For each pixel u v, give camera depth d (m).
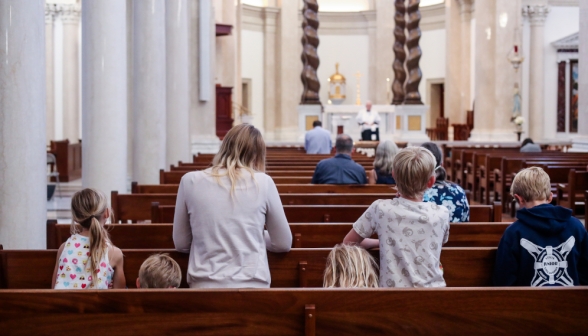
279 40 30.86
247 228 3.87
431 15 31.64
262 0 31.12
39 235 6.00
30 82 5.88
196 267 3.85
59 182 15.90
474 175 14.91
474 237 5.43
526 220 4.23
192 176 3.97
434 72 31.70
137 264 4.56
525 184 4.40
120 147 8.48
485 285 4.57
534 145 16.02
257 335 3.12
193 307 3.09
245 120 27.36
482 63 24.52
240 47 27.98
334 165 8.25
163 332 3.10
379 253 4.32
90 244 4.20
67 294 3.09
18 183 5.84
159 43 10.94
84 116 8.48
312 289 3.10
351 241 4.22
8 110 5.80
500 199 14.09
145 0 10.84
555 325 3.18
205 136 17.08
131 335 3.11
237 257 3.83
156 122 10.94
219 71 24.02
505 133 24.34
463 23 29.89
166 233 5.43
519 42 24.20
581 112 16.03
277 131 31.06
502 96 24.27
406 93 23.56
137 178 10.94
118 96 8.44
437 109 32.75
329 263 3.61
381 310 3.12
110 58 8.38
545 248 4.17
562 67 26.08
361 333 3.13
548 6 25.80
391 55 30.77
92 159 8.41
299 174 10.17
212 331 3.11
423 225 3.99
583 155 14.23
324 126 23.48
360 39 32.25
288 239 4.08
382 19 30.75
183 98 13.48
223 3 24.11
